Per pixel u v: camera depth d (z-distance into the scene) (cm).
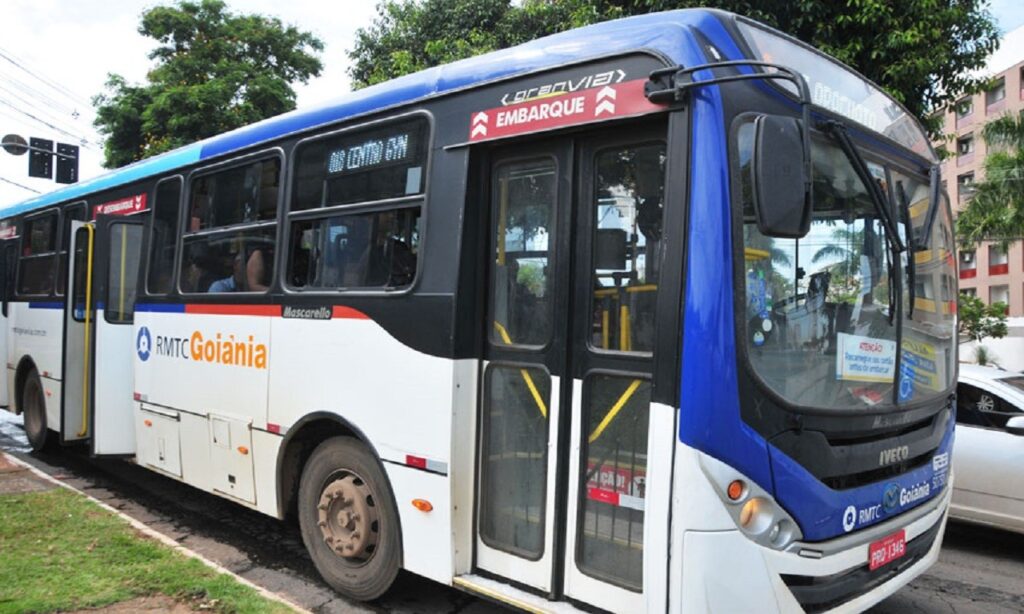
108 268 630
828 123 334
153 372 606
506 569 369
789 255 316
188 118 1903
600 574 332
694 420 288
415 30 1571
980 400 590
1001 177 1788
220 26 2125
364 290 426
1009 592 493
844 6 809
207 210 566
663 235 306
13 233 911
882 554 335
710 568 286
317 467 459
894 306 359
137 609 390
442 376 379
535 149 363
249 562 517
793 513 299
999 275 3572
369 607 439
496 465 376
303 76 2256
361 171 441
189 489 711
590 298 341
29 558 454
